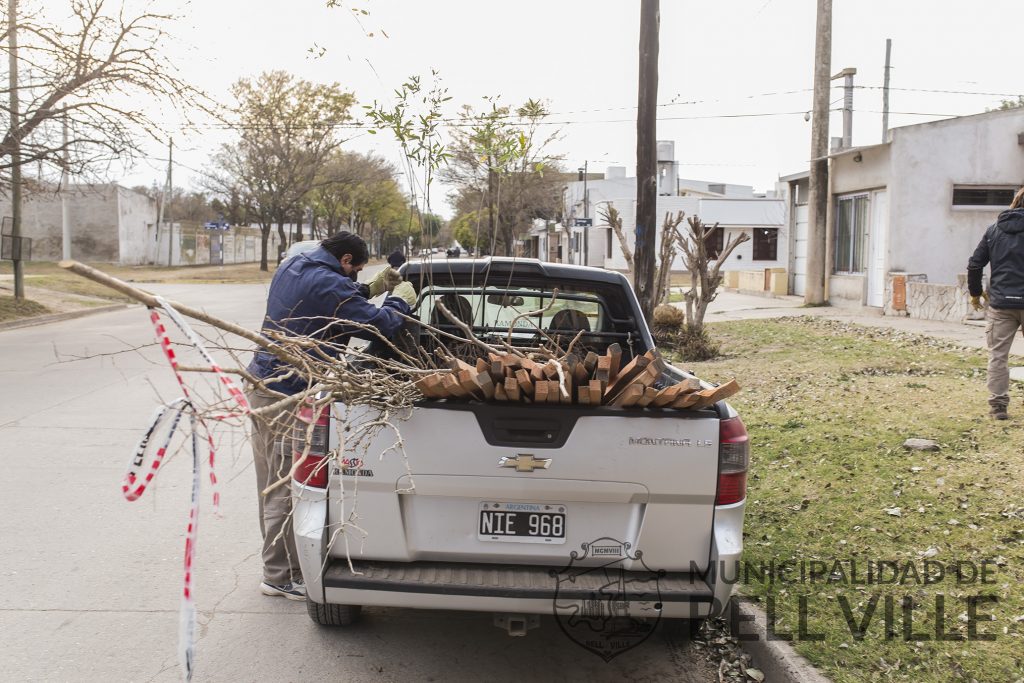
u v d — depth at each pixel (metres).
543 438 3.26
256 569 4.82
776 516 5.31
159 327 2.47
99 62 16.38
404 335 4.52
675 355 12.60
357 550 3.35
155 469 2.50
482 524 3.33
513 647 3.98
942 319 14.99
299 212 51.81
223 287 35.09
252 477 6.79
